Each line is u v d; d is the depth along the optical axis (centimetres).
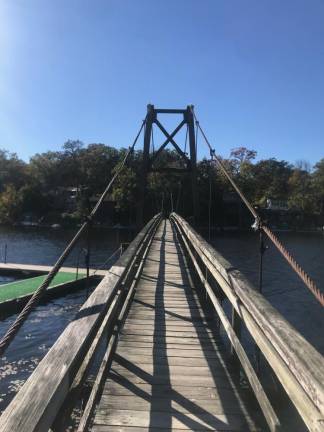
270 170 8381
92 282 1802
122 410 338
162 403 351
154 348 484
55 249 3922
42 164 8869
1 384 824
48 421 157
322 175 8125
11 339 200
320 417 159
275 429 246
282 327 224
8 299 1339
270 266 2977
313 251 4059
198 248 698
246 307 300
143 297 726
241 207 6938
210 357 459
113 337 442
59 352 199
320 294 214
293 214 7606
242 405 349
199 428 312
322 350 1202
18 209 7912
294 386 190
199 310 647
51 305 1459
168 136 1950
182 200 2664
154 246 1389
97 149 8550
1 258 3281
